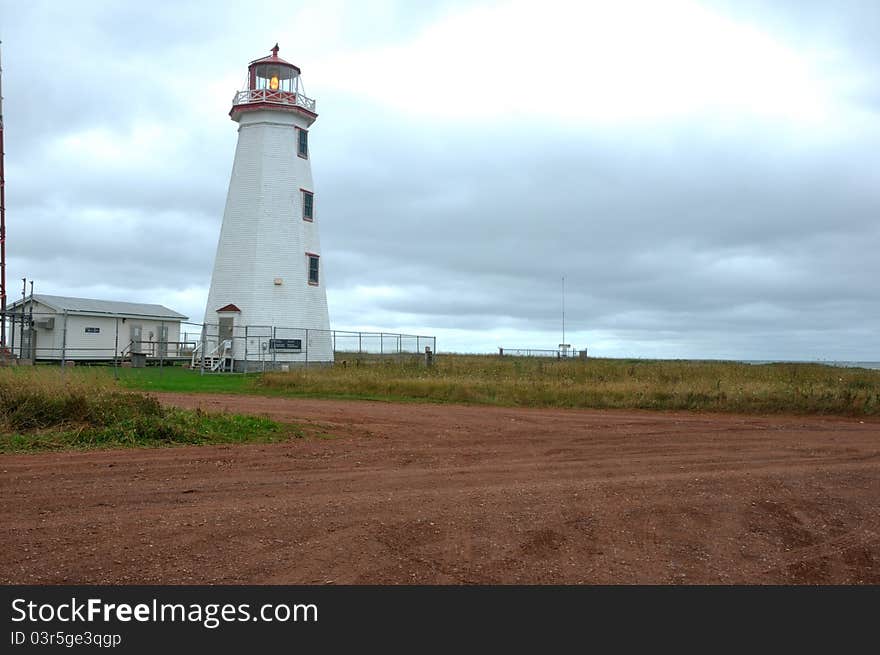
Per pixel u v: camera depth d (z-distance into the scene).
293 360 38.69
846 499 9.73
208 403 19.73
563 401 22.14
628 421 18.17
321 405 20.62
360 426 16.27
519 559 7.18
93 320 40.97
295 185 39.84
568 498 9.45
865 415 20.22
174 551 7.05
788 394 21.89
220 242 39.66
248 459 11.80
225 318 38.62
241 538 7.46
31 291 40.84
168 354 45.62
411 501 9.09
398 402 22.27
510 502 9.16
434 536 7.72
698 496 9.72
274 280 38.62
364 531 7.79
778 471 11.52
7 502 8.61
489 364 38.88
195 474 10.49
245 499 9.04
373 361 40.34
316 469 11.11
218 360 37.62
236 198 39.50
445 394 23.56
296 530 7.77
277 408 19.28
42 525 7.72
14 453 11.72
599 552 7.45
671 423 17.92
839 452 13.61
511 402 22.20
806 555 7.63
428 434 15.31
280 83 41.75
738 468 11.79
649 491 9.95
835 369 39.91
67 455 11.66
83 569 6.57
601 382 25.91
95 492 9.20
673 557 7.41
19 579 6.34
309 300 39.91
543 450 13.41
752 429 16.91
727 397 21.70
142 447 12.64
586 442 14.47
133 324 43.50
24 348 37.94
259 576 6.57
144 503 8.72
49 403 13.91
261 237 38.75
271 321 38.38
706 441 14.81
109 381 16.39
